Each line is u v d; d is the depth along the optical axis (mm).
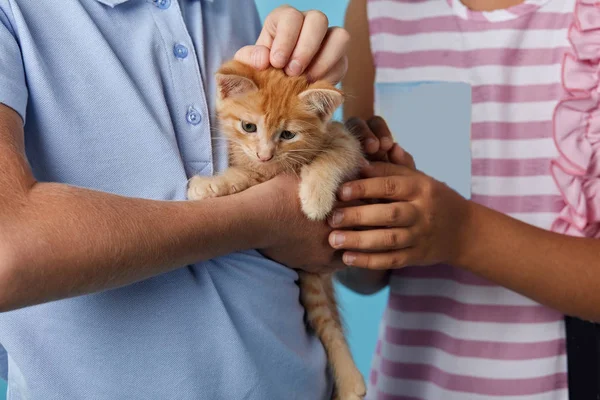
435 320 1951
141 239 956
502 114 1889
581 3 1794
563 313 1765
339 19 3330
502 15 1883
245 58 1437
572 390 1765
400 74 2010
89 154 1148
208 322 1183
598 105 1763
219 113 1687
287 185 1312
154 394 1140
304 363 1336
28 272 837
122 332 1131
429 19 1979
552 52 1861
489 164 1902
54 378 1106
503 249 1582
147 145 1183
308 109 1723
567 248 1610
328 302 1861
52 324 1104
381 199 1639
